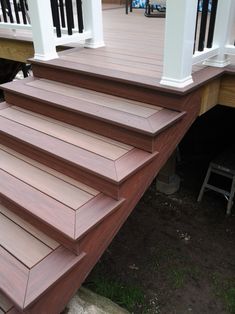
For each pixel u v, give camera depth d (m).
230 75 2.17
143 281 2.84
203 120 5.04
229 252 3.13
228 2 1.99
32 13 2.44
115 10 5.87
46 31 2.50
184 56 1.83
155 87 1.95
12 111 2.48
